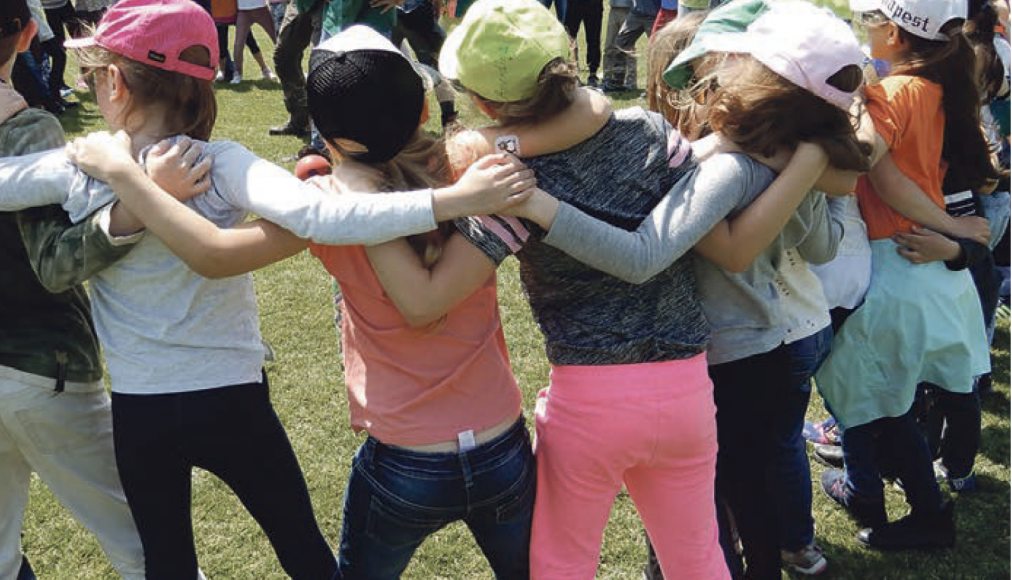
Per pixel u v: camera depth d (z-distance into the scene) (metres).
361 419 1.98
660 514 2.09
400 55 1.86
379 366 1.94
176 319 1.94
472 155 1.90
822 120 1.96
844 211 2.48
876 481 2.93
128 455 1.99
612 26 8.68
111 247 1.86
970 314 2.77
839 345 2.74
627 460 1.99
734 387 2.22
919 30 2.52
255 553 2.89
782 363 2.23
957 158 2.71
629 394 1.94
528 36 1.79
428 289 1.83
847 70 1.93
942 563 2.87
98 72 1.95
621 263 1.84
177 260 1.94
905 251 2.65
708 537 2.12
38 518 3.02
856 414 2.78
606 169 1.90
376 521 1.97
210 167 1.92
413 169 1.92
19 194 1.92
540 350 4.14
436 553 2.89
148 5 1.92
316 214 1.78
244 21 9.02
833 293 2.64
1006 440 3.48
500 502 1.98
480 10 1.83
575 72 1.84
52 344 2.12
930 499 2.84
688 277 2.06
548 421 2.04
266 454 2.07
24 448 2.18
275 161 6.41
